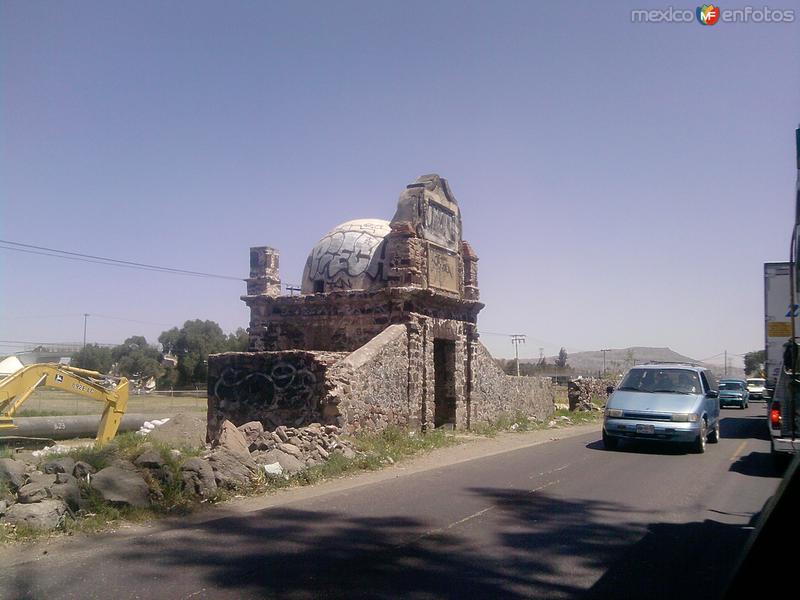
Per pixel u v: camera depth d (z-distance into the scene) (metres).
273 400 16.25
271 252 21.58
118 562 6.43
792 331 8.99
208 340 64.88
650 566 6.52
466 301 21.53
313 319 19.95
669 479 11.52
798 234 8.79
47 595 5.52
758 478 11.69
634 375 16.69
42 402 43.03
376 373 16.83
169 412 31.72
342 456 12.63
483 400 22.95
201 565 6.39
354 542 7.27
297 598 5.55
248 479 10.25
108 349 66.88
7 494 7.62
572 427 24.75
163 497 8.77
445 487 10.62
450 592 5.75
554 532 7.79
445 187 21.09
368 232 20.69
